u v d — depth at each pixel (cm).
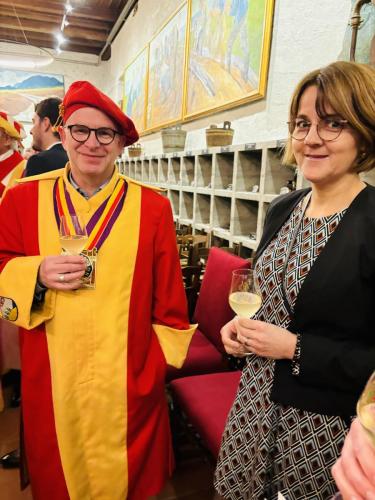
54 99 214
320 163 75
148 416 111
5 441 174
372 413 43
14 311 94
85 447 101
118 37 854
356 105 68
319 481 76
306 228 83
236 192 249
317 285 74
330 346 74
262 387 86
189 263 220
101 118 91
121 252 99
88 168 95
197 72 387
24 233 100
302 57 222
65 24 784
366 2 135
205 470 161
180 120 442
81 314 95
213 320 175
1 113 192
